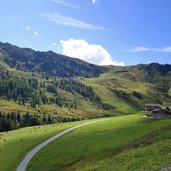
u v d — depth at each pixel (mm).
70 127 132125
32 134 125625
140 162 55844
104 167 61906
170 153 57188
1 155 103125
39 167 85125
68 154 90688
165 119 125875
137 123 128250
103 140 99750
